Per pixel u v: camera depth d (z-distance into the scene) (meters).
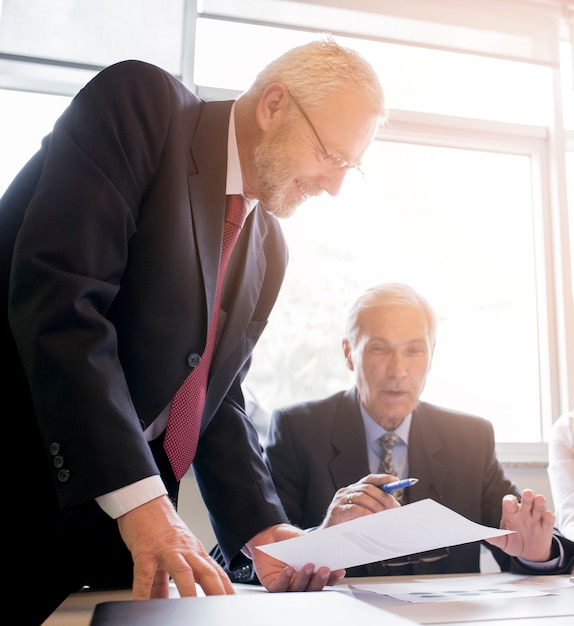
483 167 2.79
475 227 2.73
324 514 1.71
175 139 1.05
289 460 1.78
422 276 2.63
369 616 0.53
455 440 1.81
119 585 1.04
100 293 0.89
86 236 0.90
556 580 1.17
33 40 2.39
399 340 1.80
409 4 2.72
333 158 1.16
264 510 1.16
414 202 2.68
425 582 1.15
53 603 0.95
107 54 2.44
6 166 2.34
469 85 2.78
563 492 1.93
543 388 2.68
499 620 0.70
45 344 0.82
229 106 1.18
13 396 0.95
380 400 1.79
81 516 0.95
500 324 2.70
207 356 1.13
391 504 1.10
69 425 0.79
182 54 2.49
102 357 0.84
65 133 0.98
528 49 2.83
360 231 2.60
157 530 0.76
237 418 1.24
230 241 1.16
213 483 1.19
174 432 1.06
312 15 2.64
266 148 1.15
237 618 0.53
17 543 0.92
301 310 2.50
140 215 1.01
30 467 0.93
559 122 2.79
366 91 1.17
